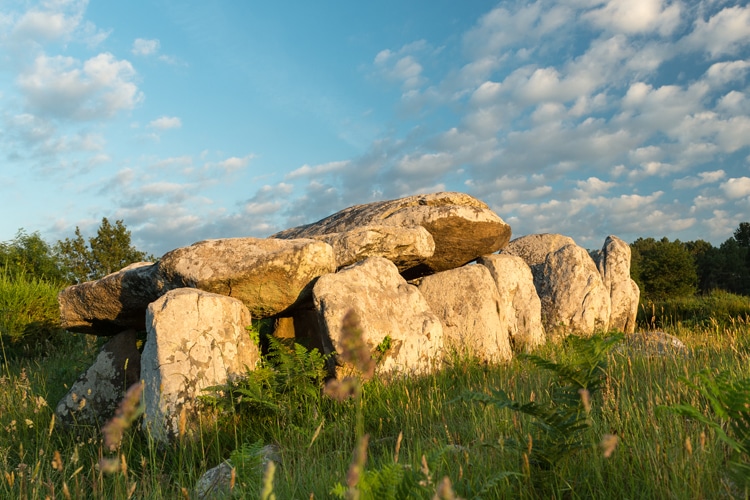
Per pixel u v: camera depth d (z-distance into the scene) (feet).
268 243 27.58
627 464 13.62
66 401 27.32
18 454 21.79
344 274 27.43
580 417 12.84
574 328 38.78
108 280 30.35
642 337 32.37
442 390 24.40
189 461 20.22
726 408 11.85
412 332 27.78
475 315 32.07
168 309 23.71
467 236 35.76
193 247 27.58
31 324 47.06
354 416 21.36
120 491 15.52
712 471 12.66
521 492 12.37
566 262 40.93
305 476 15.35
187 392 22.54
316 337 31.32
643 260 110.22
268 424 22.21
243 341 24.91
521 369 27.48
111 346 29.66
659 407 11.69
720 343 30.63
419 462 14.47
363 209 38.17
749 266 160.04
